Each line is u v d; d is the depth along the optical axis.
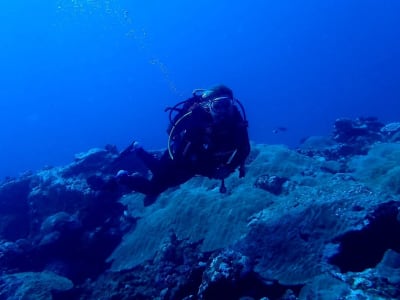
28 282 3.81
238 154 2.67
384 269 2.66
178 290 3.20
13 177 7.00
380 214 3.15
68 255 4.56
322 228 3.27
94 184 5.17
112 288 3.96
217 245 3.84
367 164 5.55
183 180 2.95
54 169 6.01
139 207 5.41
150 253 4.27
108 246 4.75
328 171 5.48
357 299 2.32
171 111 2.87
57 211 5.18
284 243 3.33
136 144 3.27
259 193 4.43
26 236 5.50
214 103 2.49
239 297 2.84
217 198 4.68
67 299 3.98
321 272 2.88
